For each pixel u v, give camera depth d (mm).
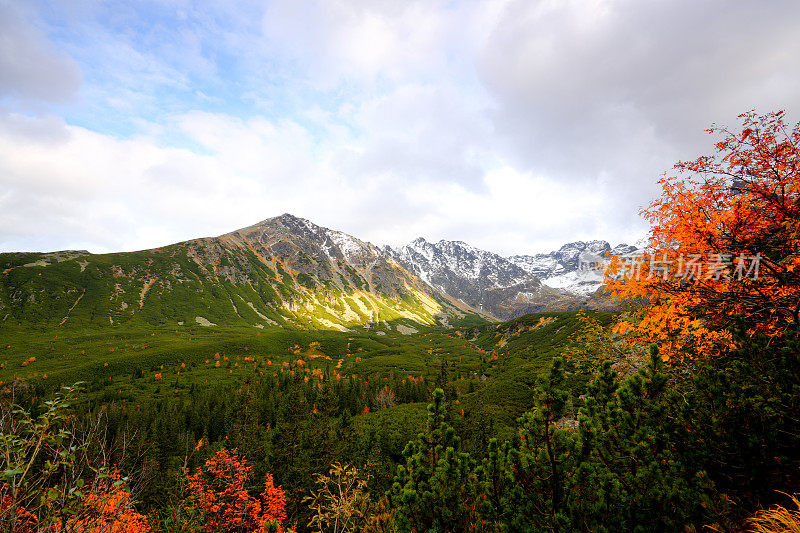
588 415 6977
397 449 37594
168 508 21844
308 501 31406
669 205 10820
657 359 7160
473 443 29016
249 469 28562
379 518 8398
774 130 8969
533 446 6602
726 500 5457
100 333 195125
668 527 5402
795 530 4766
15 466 4473
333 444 38219
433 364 159625
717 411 6297
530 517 6246
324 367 166750
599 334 12961
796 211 8602
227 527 23375
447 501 6867
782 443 5777
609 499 5863
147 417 71812
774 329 8242
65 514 4992
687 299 9945
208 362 162500
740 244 9617
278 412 71438
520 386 62812
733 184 10047
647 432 6242
